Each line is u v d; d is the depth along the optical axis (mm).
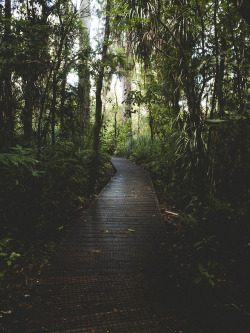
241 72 3135
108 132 14898
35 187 3504
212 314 1807
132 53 4703
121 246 2910
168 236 3238
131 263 2525
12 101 3615
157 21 3662
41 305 1891
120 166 10008
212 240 2627
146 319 1757
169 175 6012
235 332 1643
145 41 4297
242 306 1863
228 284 2129
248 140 3135
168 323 1722
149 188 5992
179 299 1976
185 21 3830
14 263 2547
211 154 3600
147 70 5633
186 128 4254
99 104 5711
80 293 2041
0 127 3432
